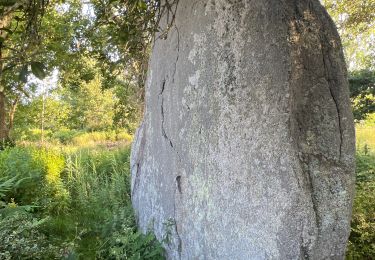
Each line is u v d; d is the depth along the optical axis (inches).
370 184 175.5
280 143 99.6
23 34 103.7
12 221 146.3
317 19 104.5
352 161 104.1
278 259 99.3
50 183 223.9
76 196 234.2
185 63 139.2
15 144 455.5
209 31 126.0
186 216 134.8
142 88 215.8
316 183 99.4
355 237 159.2
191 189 132.8
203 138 126.5
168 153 149.8
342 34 315.3
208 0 127.6
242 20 112.7
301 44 101.5
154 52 171.5
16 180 217.6
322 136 101.7
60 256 138.9
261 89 105.0
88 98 914.7
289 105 99.1
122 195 218.2
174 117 146.0
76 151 402.3
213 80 122.6
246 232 108.3
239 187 110.7
